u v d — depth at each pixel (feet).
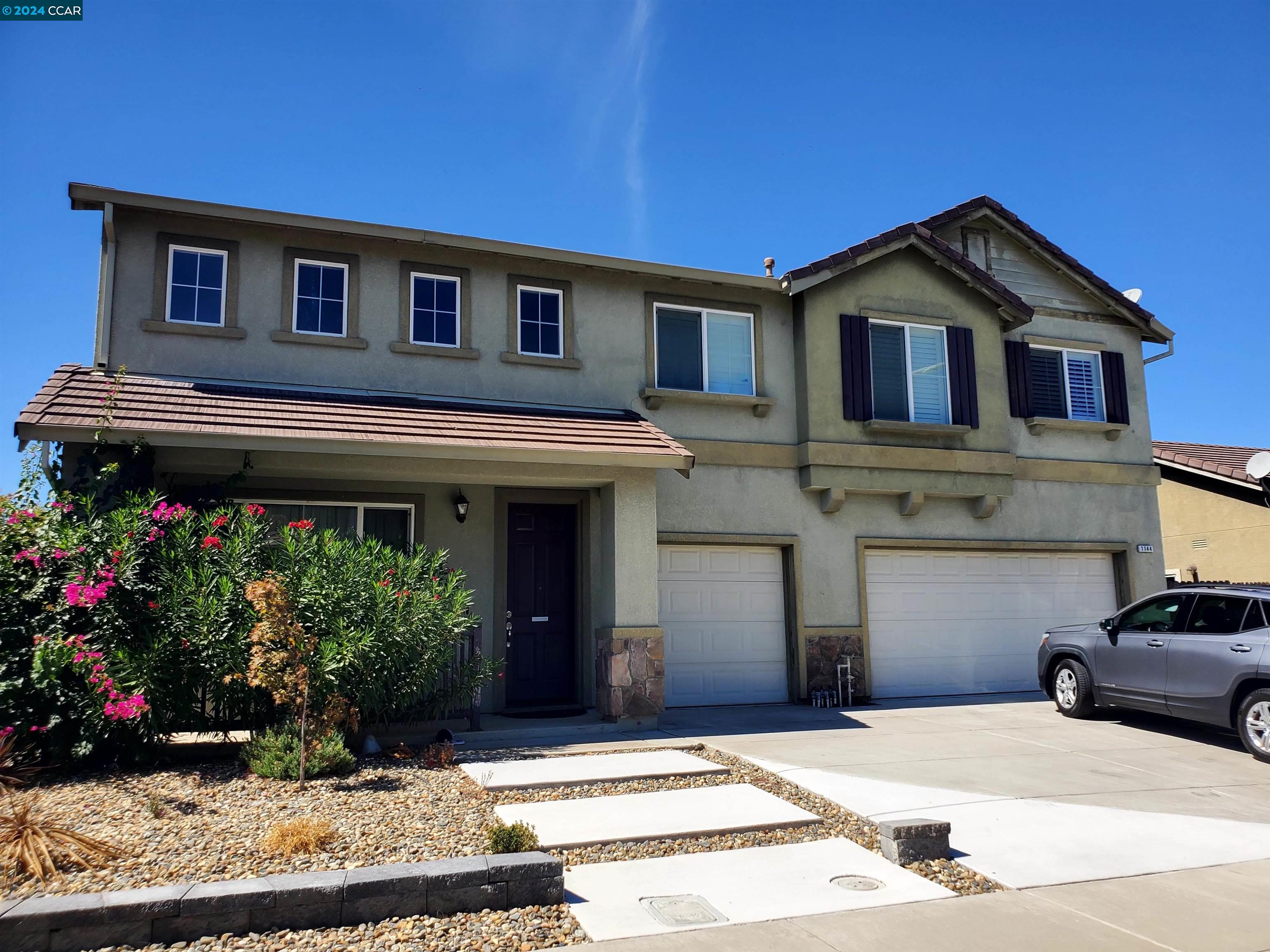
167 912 14.39
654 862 18.99
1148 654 33.81
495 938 14.98
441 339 38.42
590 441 34.40
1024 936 15.53
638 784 25.26
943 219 49.96
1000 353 47.52
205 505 30.53
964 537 46.52
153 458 29.07
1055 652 38.32
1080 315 52.54
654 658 34.58
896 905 16.85
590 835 20.22
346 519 36.11
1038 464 49.14
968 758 29.37
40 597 25.00
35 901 14.26
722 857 19.44
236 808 20.90
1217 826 22.44
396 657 27.73
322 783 23.54
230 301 35.27
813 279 43.19
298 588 27.12
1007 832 21.63
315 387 35.88
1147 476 51.57
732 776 26.25
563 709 36.88
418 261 38.22
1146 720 36.70
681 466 34.65
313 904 15.12
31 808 20.27
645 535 35.27
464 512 36.76
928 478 44.73
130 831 18.89
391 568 29.63
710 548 41.88
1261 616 30.76
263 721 27.22
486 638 37.06
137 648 25.20
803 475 42.88
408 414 34.04
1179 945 15.30
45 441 27.58
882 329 45.78
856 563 43.86
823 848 20.11
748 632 41.96
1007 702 42.78
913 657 44.93
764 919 16.06
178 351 34.32
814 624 42.55
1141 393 53.21
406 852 18.08
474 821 20.71
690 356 42.60
